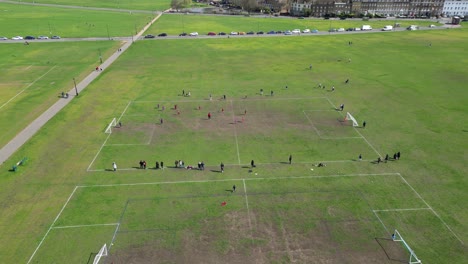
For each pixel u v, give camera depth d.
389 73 134.62
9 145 80.00
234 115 97.06
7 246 51.78
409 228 54.97
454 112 97.81
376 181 66.81
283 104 104.56
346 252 50.62
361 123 91.50
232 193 63.75
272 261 49.03
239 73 135.88
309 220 56.88
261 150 78.44
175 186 65.88
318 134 85.75
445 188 64.44
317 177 68.31
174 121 93.31
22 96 109.69
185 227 55.62
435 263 48.56
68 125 90.19
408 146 79.56
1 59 153.25
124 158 75.25
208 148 79.50
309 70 139.62
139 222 56.72
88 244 52.28
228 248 51.44
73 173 69.75
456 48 175.00
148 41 192.62
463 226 55.16
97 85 120.88
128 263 49.00
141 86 120.56
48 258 49.78
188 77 130.75
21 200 61.62
